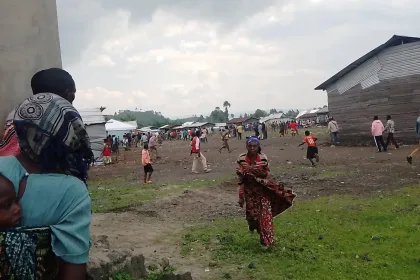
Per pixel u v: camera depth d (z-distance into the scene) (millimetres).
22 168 1857
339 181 11992
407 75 21562
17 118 1875
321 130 52031
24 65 3596
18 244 1728
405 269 5059
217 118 177375
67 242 1785
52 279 1822
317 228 7070
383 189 10367
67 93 2123
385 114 22516
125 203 10609
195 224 8188
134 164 24531
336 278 4879
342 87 24844
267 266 5438
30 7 3637
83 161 2020
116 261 3729
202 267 5570
